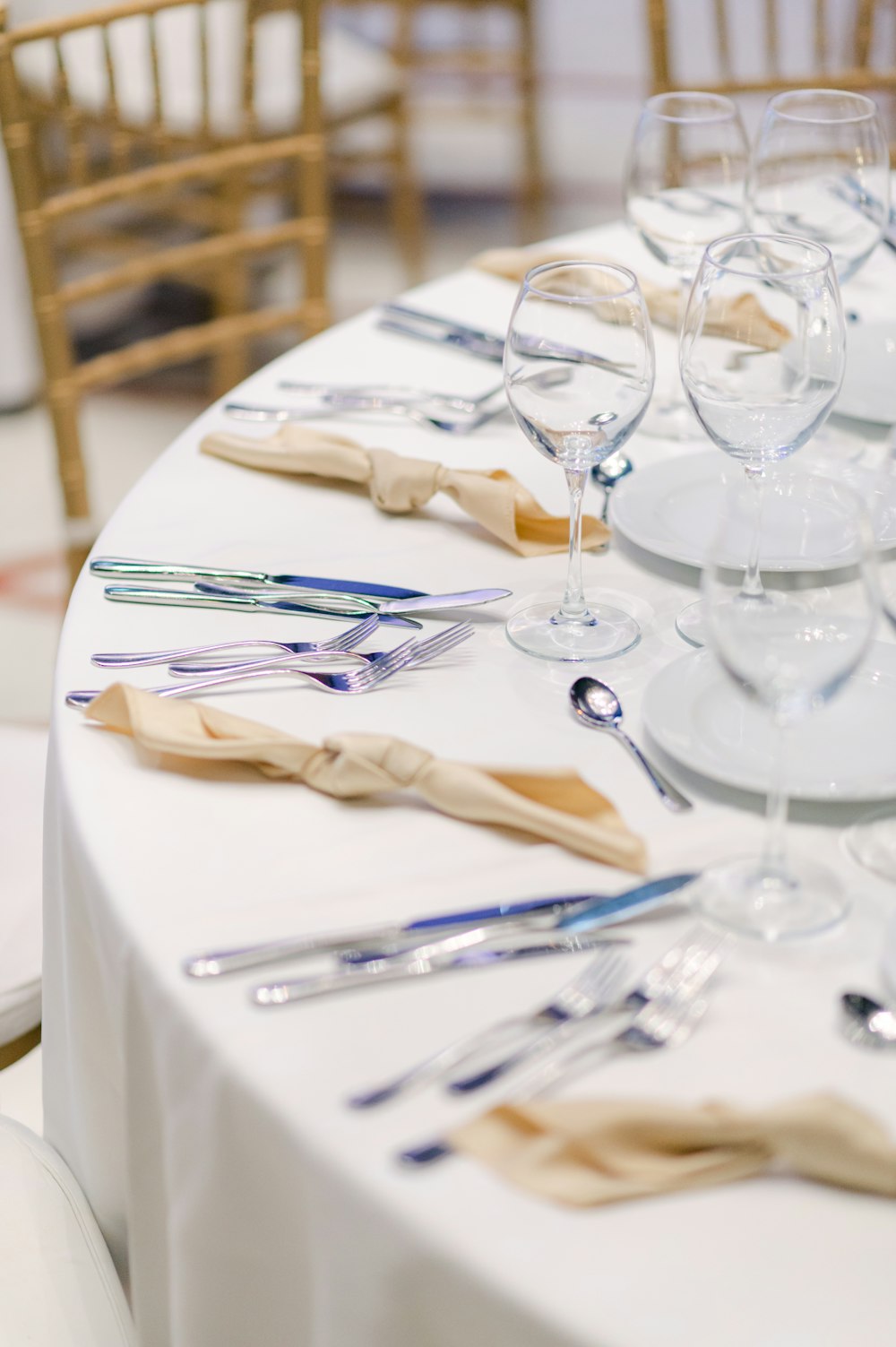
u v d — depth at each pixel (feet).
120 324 12.96
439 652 2.99
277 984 2.17
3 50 5.58
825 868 2.39
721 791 2.60
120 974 2.32
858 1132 1.80
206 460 3.89
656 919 2.30
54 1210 3.06
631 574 3.35
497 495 3.41
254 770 2.67
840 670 2.16
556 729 2.77
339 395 4.12
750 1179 1.86
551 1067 1.99
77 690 2.88
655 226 4.30
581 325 2.86
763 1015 2.10
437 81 18.16
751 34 17.48
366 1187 1.86
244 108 6.30
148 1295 2.68
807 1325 1.69
